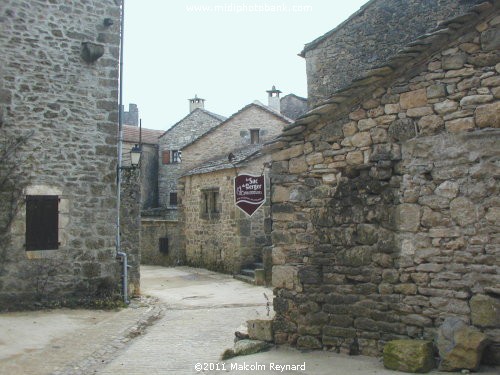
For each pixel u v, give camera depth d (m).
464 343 4.38
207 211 18.25
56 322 7.84
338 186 5.48
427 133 4.89
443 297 4.71
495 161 4.50
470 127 4.64
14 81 8.83
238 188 6.34
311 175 5.70
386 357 4.70
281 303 5.86
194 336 7.55
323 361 5.11
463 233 4.64
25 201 8.79
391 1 8.38
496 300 4.43
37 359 5.91
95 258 9.45
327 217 5.55
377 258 5.16
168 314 9.64
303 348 5.63
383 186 5.15
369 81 5.15
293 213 5.81
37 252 8.88
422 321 4.82
